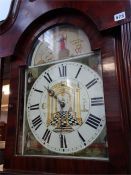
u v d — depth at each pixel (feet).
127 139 1.17
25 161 1.39
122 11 1.31
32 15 1.61
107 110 1.25
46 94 1.51
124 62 1.26
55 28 1.61
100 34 1.38
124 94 1.24
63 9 1.52
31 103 1.54
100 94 1.34
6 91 1.70
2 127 1.67
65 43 1.56
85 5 1.43
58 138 1.39
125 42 1.27
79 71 1.45
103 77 1.31
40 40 1.64
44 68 1.57
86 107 1.36
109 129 1.22
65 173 1.26
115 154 1.17
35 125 1.48
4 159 1.46
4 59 1.71
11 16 1.71
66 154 1.33
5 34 1.70
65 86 1.47
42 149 1.41
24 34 1.64
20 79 1.59
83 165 1.24
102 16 1.36
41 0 1.61
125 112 1.21
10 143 1.47
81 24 1.47
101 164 1.19
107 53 1.33
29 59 1.63
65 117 1.41
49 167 1.31
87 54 1.45
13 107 1.54
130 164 1.13
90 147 1.29
